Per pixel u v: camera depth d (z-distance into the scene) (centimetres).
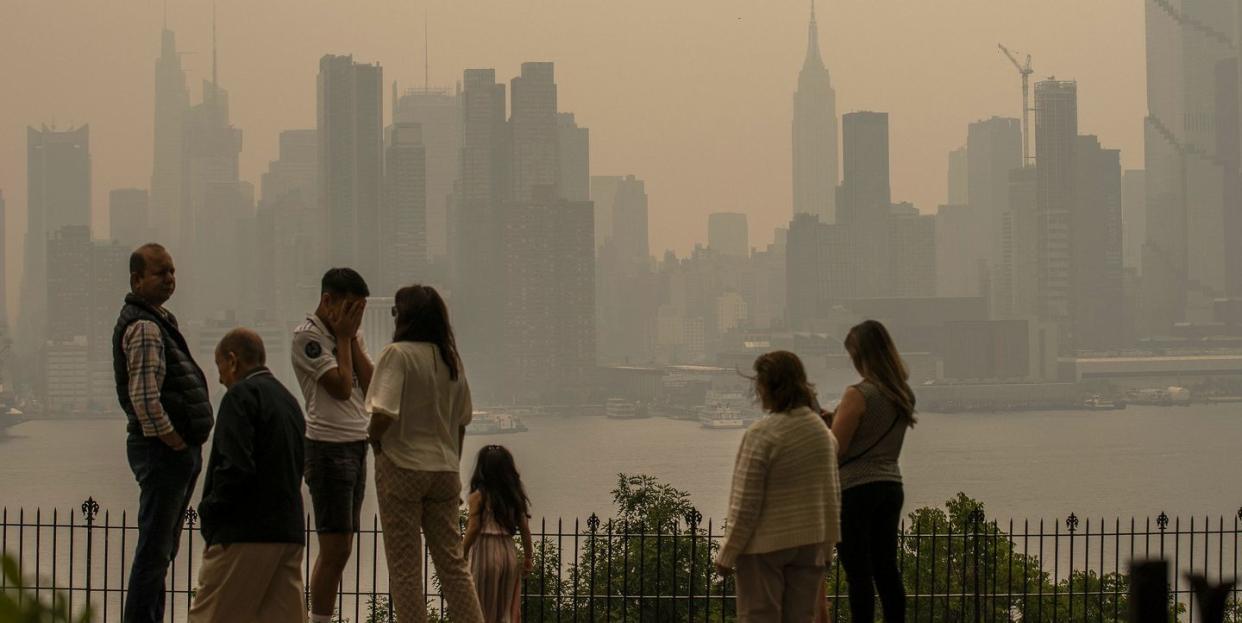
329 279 984
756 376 927
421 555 950
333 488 984
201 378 1010
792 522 895
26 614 295
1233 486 14500
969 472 16000
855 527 968
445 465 951
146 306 985
